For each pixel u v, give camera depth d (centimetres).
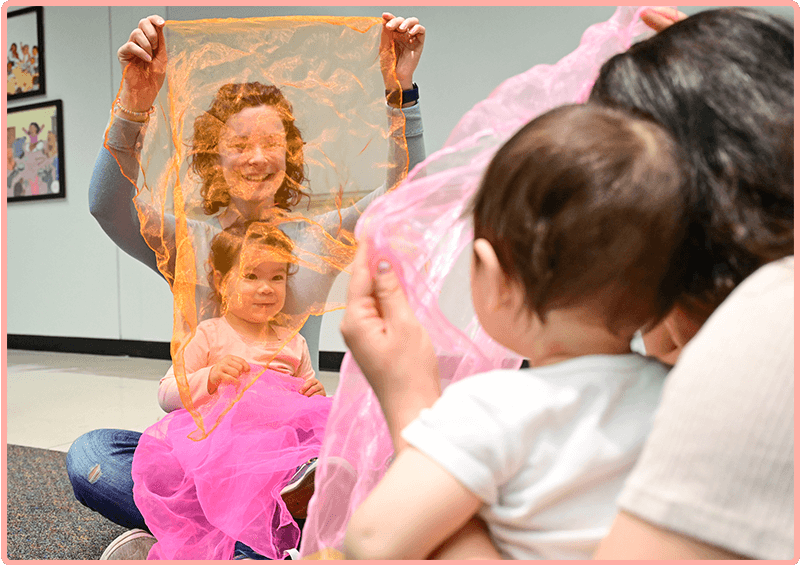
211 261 86
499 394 33
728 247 33
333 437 51
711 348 27
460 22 276
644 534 27
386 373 39
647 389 35
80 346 388
